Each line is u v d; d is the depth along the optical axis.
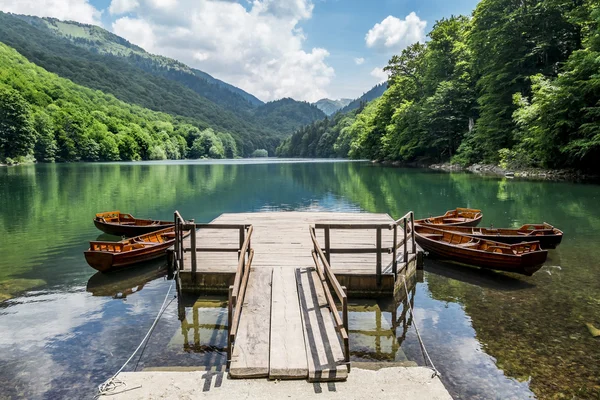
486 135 37.47
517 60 34.19
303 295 6.16
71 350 5.34
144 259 9.28
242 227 7.01
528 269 7.99
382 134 65.06
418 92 57.09
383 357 5.07
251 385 4.10
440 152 50.84
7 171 45.44
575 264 9.18
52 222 15.20
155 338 5.66
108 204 20.39
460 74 46.03
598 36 23.72
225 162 84.25
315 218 13.02
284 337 4.88
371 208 18.69
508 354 5.13
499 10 35.50
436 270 9.11
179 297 7.30
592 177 27.36
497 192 22.70
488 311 6.59
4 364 5.00
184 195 24.25
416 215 16.64
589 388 4.35
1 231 13.54
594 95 24.28
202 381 4.18
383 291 7.16
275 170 49.91
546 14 31.77
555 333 5.72
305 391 3.99
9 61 105.88
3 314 6.60
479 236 10.59
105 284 8.16
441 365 4.87
